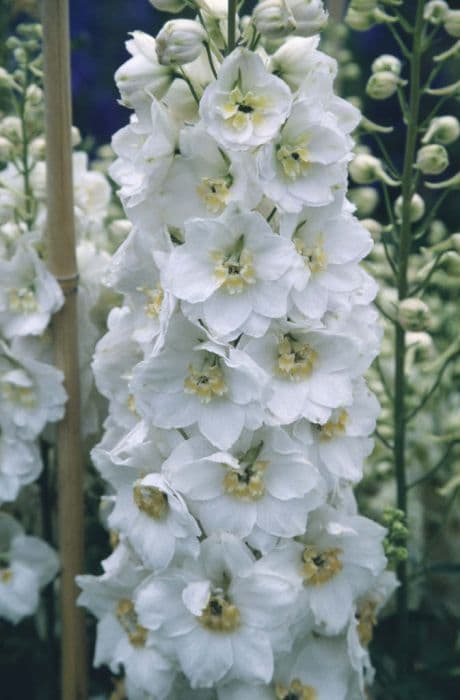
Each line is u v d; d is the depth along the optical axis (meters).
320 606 0.73
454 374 0.95
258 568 0.71
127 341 0.75
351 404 0.71
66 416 0.82
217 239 0.67
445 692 0.86
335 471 0.71
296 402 0.69
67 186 0.78
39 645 0.90
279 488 0.70
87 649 0.88
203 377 0.69
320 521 0.73
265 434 0.69
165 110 0.67
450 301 1.00
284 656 0.74
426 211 1.29
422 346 0.89
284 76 0.68
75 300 0.80
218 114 0.65
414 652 0.90
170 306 0.67
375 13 0.80
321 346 0.70
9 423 0.82
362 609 0.78
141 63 0.67
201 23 0.69
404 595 0.85
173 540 0.71
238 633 0.71
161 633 0.72
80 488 0.83
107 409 0.86
